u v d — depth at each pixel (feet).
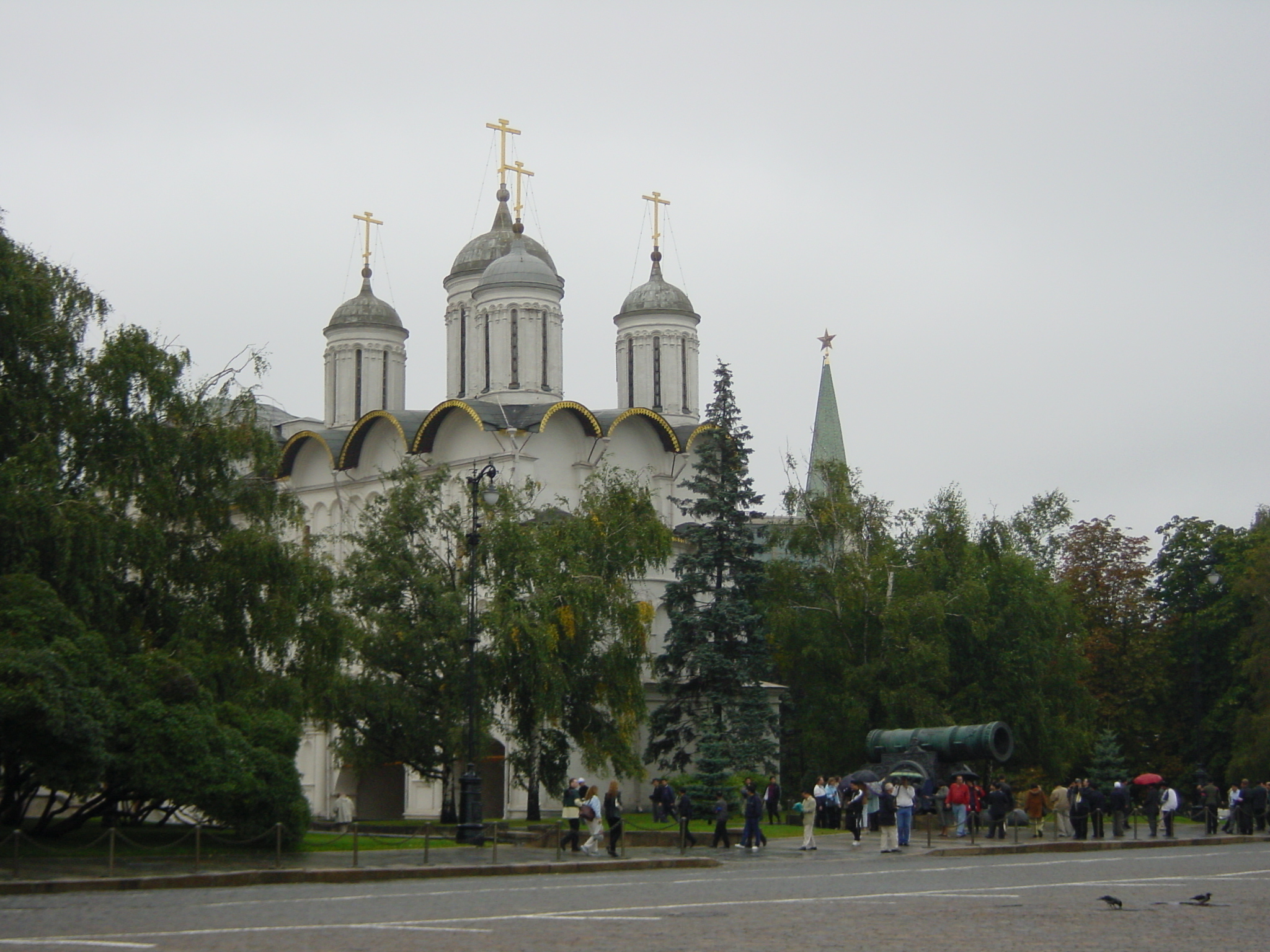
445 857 99.60
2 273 110.73
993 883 72.23
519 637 142.00
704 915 54.85
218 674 109.70
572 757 180.65
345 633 126.82
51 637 94.73
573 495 198.18
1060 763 201.98
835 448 313.53
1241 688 211.61
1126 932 47.52
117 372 113.50
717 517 190.60
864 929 48.91
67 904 63.93
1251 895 62.44
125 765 96.37
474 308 209.97
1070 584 234.79
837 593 199.21
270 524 122.01
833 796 144.05
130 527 108.17
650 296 231.09
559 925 51.06
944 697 199.72
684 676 186.50
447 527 150.20
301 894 70.38
